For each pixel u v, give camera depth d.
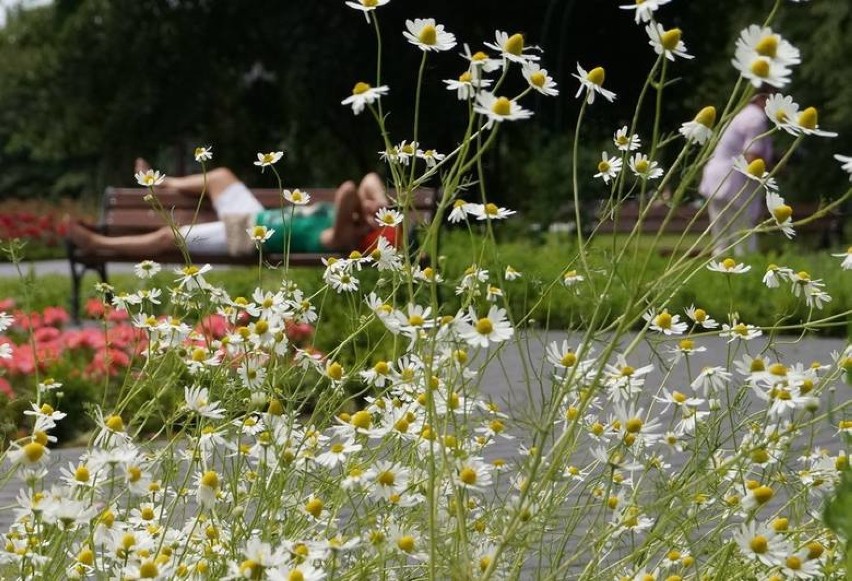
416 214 2.38
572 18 23.09
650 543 2.27
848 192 1.97
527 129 20.48
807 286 2.66
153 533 2.32
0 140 49.59
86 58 24.34
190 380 4.29
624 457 2.29
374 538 2.06
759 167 2.01
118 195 10.91
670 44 1.90
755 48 1.78
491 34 23.23
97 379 5.25
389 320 2.06
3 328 3.15
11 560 2.19
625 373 2.40
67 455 4.49
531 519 2.00
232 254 9.55
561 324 6.05
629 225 14.66
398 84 22.09
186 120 24.08
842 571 2.21
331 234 9.04
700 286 8.27
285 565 1.88
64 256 23.12
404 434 2.27
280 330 2.57
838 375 2.45
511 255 9.69
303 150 26.78
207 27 23.75
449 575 2.15
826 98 23.98
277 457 2.27
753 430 2.50
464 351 2.34
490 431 2.63
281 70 24.00
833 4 21.88
